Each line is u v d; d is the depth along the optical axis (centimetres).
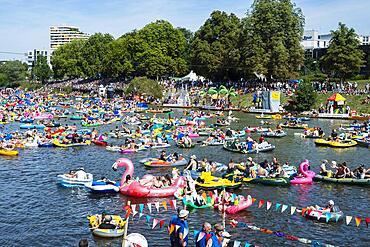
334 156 5072
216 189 3397
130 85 13625
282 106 10462
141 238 1897
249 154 5162
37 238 2483
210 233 1752
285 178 3669
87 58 19638
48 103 12431
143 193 3238
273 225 2711
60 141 5628
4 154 4975
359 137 6194
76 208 3028
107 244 2386
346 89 10475
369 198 3334
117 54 15675
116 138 6331
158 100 13188
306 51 16438
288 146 5791
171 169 4262
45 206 3077
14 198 3275
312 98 9931
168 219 2783
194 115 9088
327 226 2702
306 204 3158
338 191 3519
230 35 13325
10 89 19950
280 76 11431
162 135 6209
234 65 12519
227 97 11806
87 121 7938
